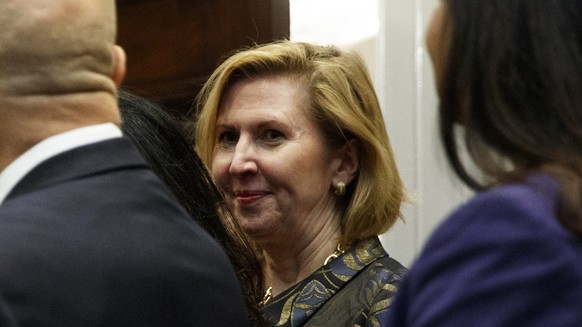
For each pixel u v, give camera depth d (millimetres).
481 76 1865
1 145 1826
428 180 4688
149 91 5023
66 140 1843
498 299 1646
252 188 3625
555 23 1824
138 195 1873
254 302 3066
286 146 3625
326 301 3459
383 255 3594
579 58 1814
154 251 1826
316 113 3656
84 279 1718
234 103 3713
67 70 1856
